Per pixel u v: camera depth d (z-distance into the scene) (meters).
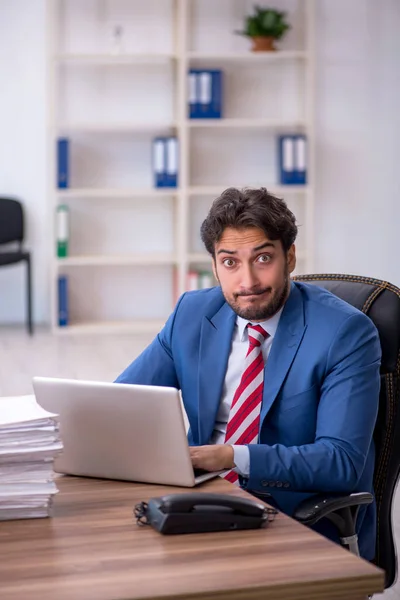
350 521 1.78
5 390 5.11
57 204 7.27
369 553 1.91
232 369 1.97
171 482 1.63
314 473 1.73
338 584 1.20
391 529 1.97
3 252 6.84
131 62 7.01
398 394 1.93
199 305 2.06
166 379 2.09
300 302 1.93
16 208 7.04
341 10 7.34
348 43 7.38
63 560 1.27
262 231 1.79
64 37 7.13
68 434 1.69
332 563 1.25
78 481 1.69
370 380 1.84
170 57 6.94
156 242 7.47
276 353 1.89
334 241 7.54
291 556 1.28
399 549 3.00
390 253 7.61
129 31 7.16
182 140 7.00
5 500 1.44
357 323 1.88
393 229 7.60
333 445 1.77
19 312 7.47
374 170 7.52
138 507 1.47
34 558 1.28
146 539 1.35
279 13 6.98
